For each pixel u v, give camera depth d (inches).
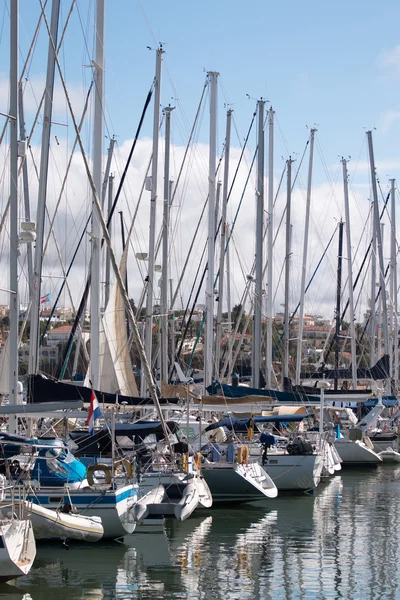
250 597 783.7
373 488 1478.8
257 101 1925.4
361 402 2112.5
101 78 1221.1
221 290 1961.1
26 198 1497.3
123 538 987.3
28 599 757.3
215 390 1478.8
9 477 869.2
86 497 925.8
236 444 1346.0
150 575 842.8
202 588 806.5
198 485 1159.0
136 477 1072.2
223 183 2015.3
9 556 730.2
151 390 979.9
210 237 1679.4
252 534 1054.4
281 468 1364.4
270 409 1453.0
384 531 1082.1
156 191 1553.9
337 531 1081.4
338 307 2269.9
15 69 995.9
